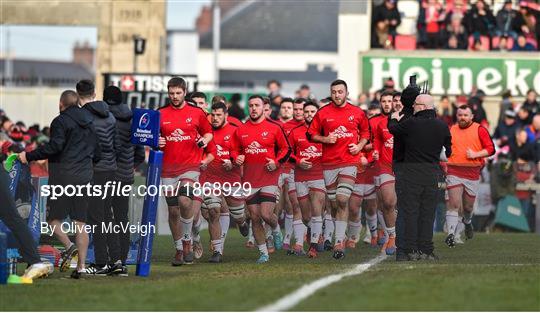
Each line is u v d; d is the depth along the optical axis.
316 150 50.88
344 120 48.62
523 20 89.56
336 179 48.75
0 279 37.56
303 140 51.06
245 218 50.09
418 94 45.97
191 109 45.62
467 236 55.28
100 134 40.78
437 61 89.25
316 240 49.31
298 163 50.50
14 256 39.44
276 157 48.00
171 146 45.47
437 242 51.53
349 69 90.31
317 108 52.12
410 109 46.22
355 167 48.69
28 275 38.97
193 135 45.53
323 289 33.41
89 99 40.81
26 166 42.44
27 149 62.25
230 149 48.00
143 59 103.12
